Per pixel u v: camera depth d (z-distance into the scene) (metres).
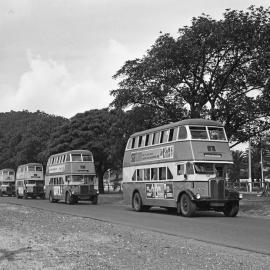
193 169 22.61
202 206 22.84
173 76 30.95
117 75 33.16
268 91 28.89
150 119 33.44
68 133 58.72
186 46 29.44
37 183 53.47
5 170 67.06
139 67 31.78
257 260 10.37
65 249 11.99
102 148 57.44
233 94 30.98
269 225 18.27
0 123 96.00
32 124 75.62
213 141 23.31
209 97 31.70
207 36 29.34
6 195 68.31
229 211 23.27
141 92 32.28
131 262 10.10
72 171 37.91
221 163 23.11
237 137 31.64
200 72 31.31
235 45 29.48
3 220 21.00
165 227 17.69
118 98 33.06
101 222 19.83
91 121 58.78
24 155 72.19
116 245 12.68
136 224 18.94
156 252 11.45
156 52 30.28
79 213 25.86
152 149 26.34
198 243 13.15
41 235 15.06
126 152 29.59
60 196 39.62
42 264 9.93
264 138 32.69
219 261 10.20
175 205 23.80
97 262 10.11
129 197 28.80
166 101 32.66
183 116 32.28
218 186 22.64
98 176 62.56
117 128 37.28
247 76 30.52
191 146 22.88
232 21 28.66
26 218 22.14
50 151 58.97
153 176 26.03
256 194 42.03
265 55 28.22
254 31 28.59
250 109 29.30
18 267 9.65
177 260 10.34
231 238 14.24
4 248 12.28
